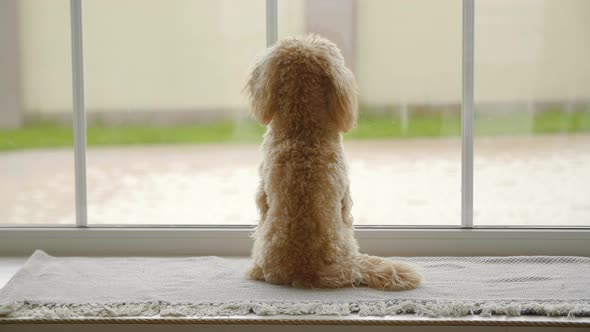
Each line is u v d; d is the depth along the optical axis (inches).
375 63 125.8
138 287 99.5
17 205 132.3
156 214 140.1
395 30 124.6
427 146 127.9
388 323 86.4
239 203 141.2
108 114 130.0
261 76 97.0
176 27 128.1
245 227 121.3
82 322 88.5
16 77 125.9
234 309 90.2
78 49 120.0
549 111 123.6
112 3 126.6
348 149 130.5
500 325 86.3
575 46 121.6
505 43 121.7
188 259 115.0
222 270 107.5
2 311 89.4
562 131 124.4
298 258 95.7
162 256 120.1
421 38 124.2
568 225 121.1
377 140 128.8
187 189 141.6
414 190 130.4
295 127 96.1
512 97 123.3
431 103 125.6
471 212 120.0
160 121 131.2
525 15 121.0
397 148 128.7
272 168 96.3
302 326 88.0
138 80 129.0
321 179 94.9
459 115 125.2
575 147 124.6
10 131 128.3
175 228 121.2
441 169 128.7
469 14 117.3
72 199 132.6
